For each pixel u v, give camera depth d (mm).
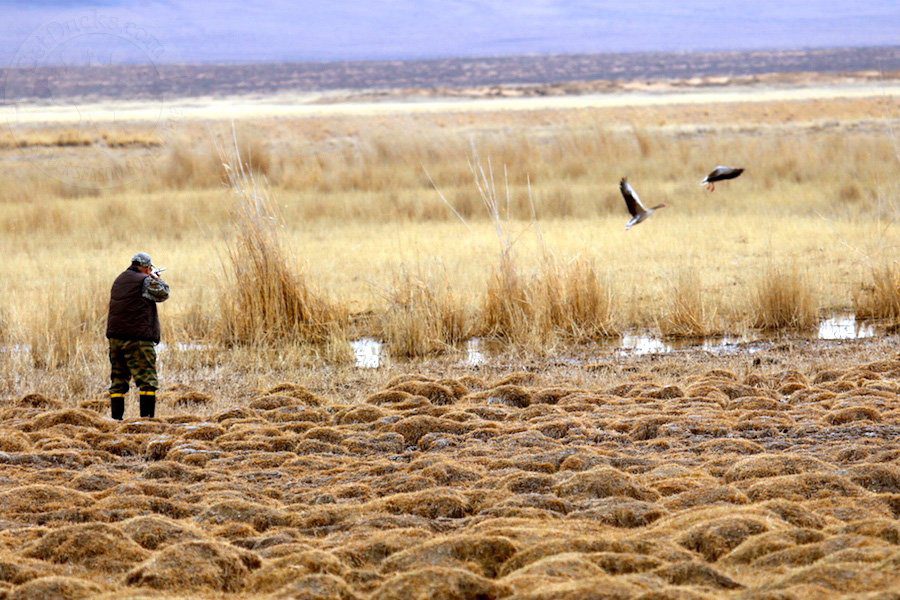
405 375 35031
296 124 149875
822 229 65250
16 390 37062
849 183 80875
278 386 34688
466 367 39875
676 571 15961
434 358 41969
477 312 46625
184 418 30672
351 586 16281
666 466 23109
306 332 44406
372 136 115438
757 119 155375
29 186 88500
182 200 79125
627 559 16516
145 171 93188
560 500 20672
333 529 19797
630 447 25891
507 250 46062
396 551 17844
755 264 55688
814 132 129125
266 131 138625
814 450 24594
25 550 18234
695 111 171625
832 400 30453
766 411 28891
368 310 48781
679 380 35688
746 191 82562
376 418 30109
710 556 17547
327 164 98062
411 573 15672
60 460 25828
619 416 29250
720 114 165375
